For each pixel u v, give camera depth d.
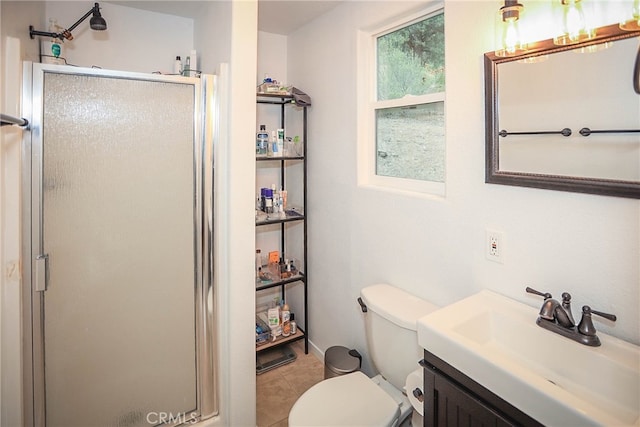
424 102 1.71
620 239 1.02
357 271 2.09
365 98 2.01
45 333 1.41
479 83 1.36
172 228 1.62
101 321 1.51
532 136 1.18
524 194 1.24
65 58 1.92
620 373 0.94
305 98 2.35
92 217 1.46
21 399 1.36
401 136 1.87
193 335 1.71
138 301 1.57
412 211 1.70
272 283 2.40
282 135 2.46
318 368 2.42
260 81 2.55
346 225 2.15
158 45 2.21
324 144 2.31
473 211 1.42
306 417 1.44
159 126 1.56
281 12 2.21
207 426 1.74
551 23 1.13
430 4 1.60
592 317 1.09
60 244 1.41
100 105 1.44
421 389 1.36
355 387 1.62
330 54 2.20
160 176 1.57
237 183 1.68
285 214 2.50
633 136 0.96
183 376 1.70
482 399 0.99
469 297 1.33
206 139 1.66
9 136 1.27
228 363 1.75
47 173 1.37
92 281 1.48
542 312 1.12
